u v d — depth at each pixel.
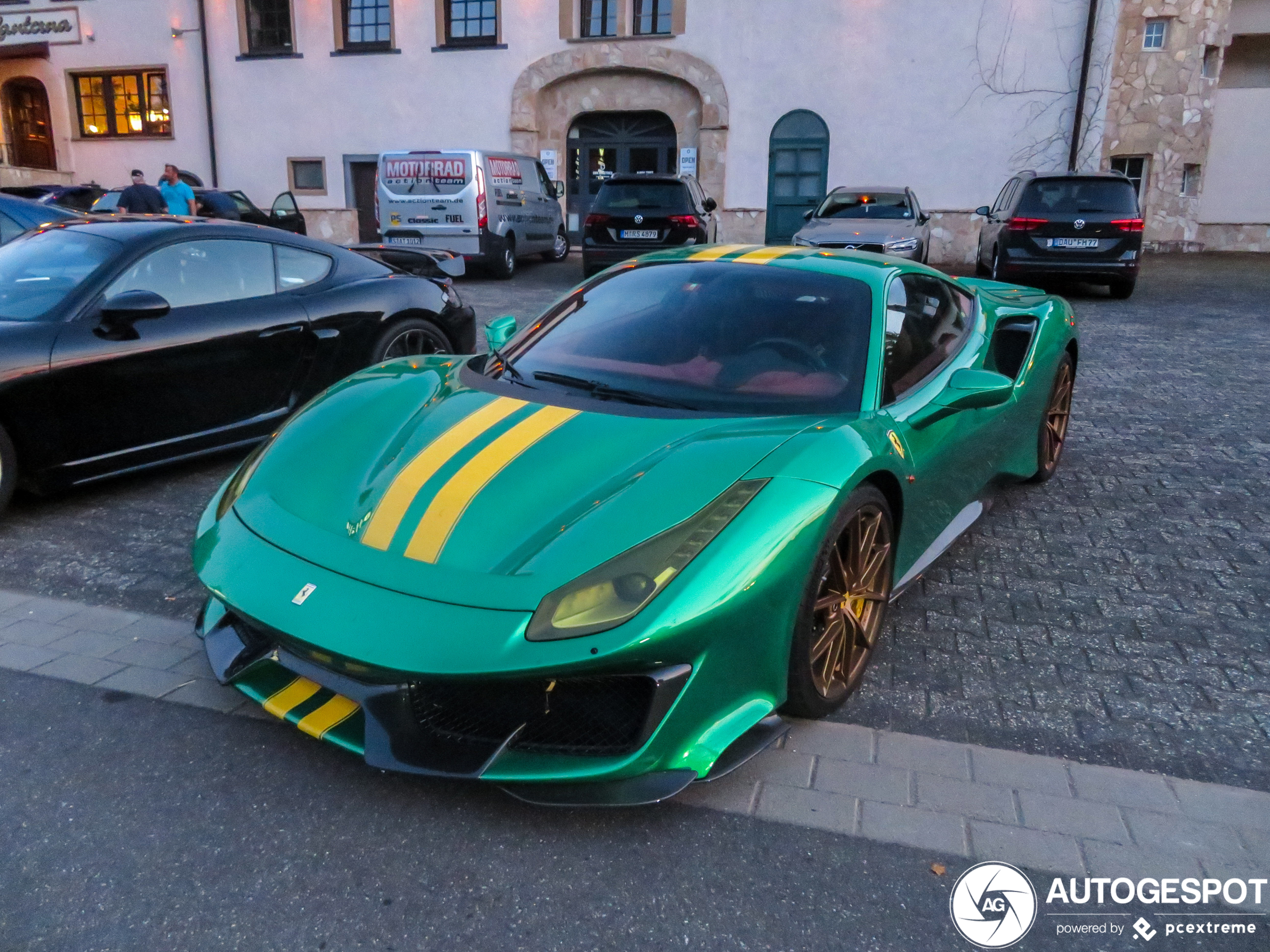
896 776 2.45
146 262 4.43
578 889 2.03
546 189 16.30
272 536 2.42
